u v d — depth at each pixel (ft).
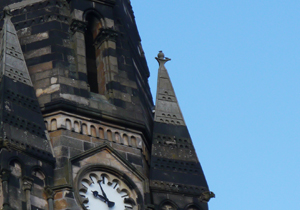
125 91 313.94
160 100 319.27
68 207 279.08
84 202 283.38
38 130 288.71
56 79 306.76
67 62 312.91
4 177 272.10
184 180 299.38
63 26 322.14
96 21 328.49
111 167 291.99
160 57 331.57
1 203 269.03
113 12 334.03
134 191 291.58
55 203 279.28
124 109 308.40
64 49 315.99
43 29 320.50
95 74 322.55
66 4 327.88
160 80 325.21
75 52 316.19
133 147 302.45
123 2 347.15
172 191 295.69
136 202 290.15
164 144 307.58
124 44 328.70
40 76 307.99
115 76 316.40
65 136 294.25
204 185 299.99
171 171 300.61
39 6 326.65
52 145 291.38
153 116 325.42
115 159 294.66
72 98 302.45
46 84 305.53
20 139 282.15
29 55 314.35
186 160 305.12
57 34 319.27
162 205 292.40
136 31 349.61
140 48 346.95
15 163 277.23
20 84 296.30
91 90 319.27
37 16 324.19
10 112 286.66
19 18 324.60
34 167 280.31
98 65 322.14
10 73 296.92
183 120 315.99
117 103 309.01
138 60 338.34
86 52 325.01
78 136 296.10
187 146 309.01
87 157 291.17
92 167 289.74
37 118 291.58
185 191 296.92
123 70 320.09
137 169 295.48
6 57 300.20
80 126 298.56
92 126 300.40
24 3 328.08
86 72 312.29
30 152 281.74
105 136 300.40
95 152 293.02
